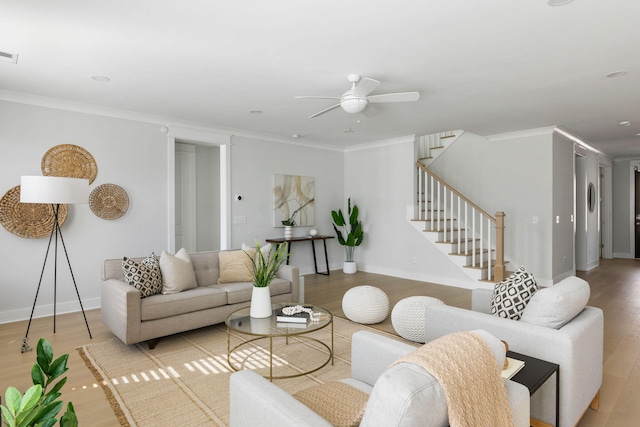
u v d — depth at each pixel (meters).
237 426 1.38
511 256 5.98
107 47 2.79
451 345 1.13
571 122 5.21
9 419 0.80
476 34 2.60
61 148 4.12
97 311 4.24
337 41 2.70
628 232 8.67
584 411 2.04
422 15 2.34
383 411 0.92
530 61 3.06
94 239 4.36
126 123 4.59
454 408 0.95
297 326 2.64
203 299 3.39
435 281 5.90
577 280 2.30
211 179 6.91
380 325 3.82
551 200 5.55
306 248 6.68
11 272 3.86
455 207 6.67
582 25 2.47
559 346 1.86
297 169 6.54
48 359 1.02
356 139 6.48
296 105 4.31
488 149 6.25
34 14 2.32
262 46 2.78
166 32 2.56
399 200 6.39
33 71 3.26
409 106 4.36
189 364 2.86
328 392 1.63
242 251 4.14
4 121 3.79
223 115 4.76
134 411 2.19
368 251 6.94
